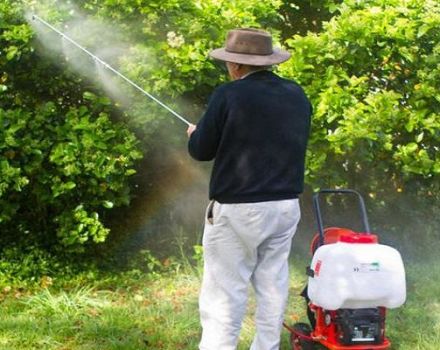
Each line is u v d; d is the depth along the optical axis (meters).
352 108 7.41
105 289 7.50
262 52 5.35
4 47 7.35
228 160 5.19
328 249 5.52
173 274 7.85
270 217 5.19
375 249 5.52
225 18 7.62
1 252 7.71
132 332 6.43
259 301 5.44
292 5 8.56
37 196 7.39
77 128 7.19
